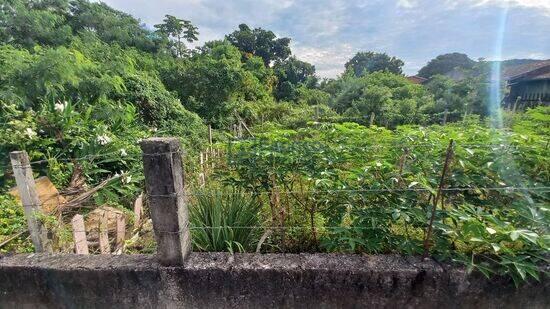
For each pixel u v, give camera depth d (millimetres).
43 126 3697
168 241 1568
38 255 1742
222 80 14305
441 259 1603
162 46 20609
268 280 1588
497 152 1938
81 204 3061
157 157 1474
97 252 2539
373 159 2121
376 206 1803
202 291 1614
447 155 1561
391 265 1582
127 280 1614
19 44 8023
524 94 16922
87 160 3631
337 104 19234
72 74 5051
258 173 2078
